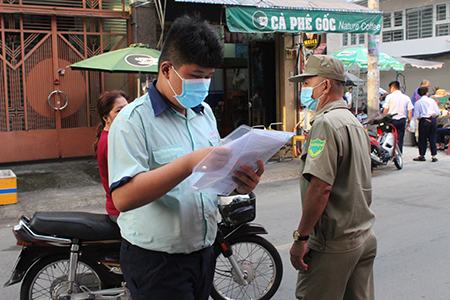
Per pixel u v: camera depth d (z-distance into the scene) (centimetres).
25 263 353
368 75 1099
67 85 1026
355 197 255
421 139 1134
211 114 236
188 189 205
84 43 1031
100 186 855
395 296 414
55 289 354
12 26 969
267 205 741
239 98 1309
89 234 350
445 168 1048
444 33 2052
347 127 254
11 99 982
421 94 1138
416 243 545
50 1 985
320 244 259
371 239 268
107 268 363
